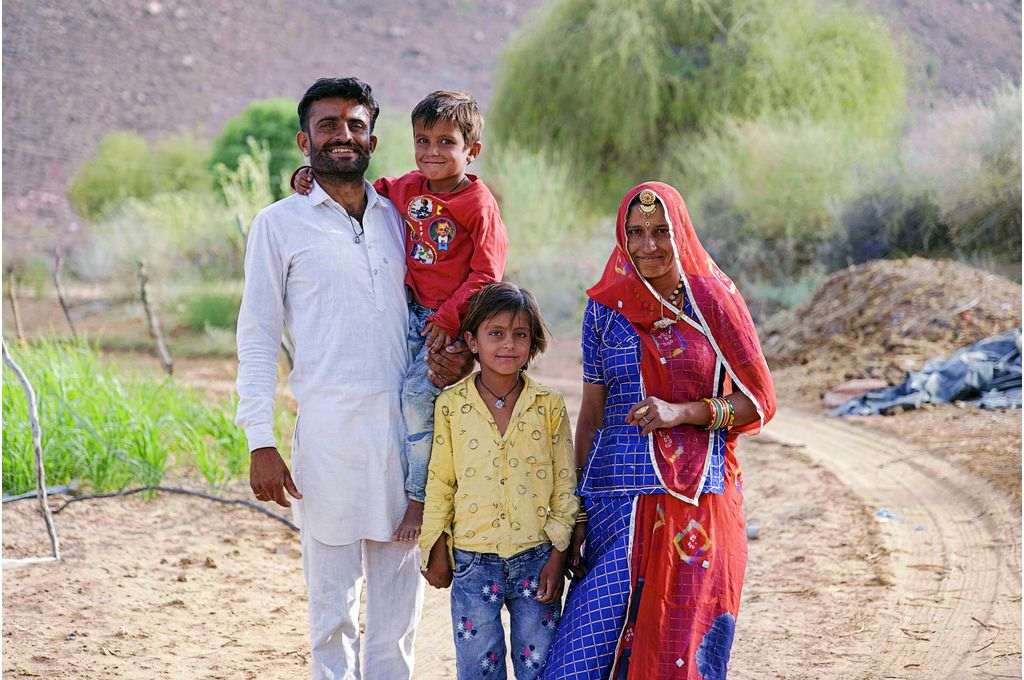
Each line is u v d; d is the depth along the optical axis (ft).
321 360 12.48
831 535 21.91
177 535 22.00
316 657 12.86
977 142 49.98
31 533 21.65
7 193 126.93
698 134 67.41
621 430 11.80
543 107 72.02
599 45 69.26
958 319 39.63
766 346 44.57
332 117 12.44
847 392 35.63
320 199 12.59
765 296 52.16
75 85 152.56
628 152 69.77
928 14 131.03
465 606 11.97
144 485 24.73
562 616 11.67
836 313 43.88
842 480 25.89
